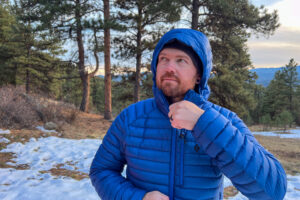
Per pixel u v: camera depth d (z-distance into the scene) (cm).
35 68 2203
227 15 1185
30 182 413
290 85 4581
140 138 75
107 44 1293
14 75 2248
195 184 67
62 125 876
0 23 2264
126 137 79
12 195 359
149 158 72
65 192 378
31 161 538
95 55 1405
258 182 55
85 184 416
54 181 422
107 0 1257
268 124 2677
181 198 68
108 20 1152
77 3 1202
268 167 58
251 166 55
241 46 1466
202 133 57
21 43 2081
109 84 1298
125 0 1367
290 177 531
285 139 1499
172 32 69
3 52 2166
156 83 74
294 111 4328
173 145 70
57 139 732
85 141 739
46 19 1169
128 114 83
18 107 838
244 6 1219
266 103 4706
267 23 1191
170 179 69
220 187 72
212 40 1320
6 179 419
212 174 68
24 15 1206
